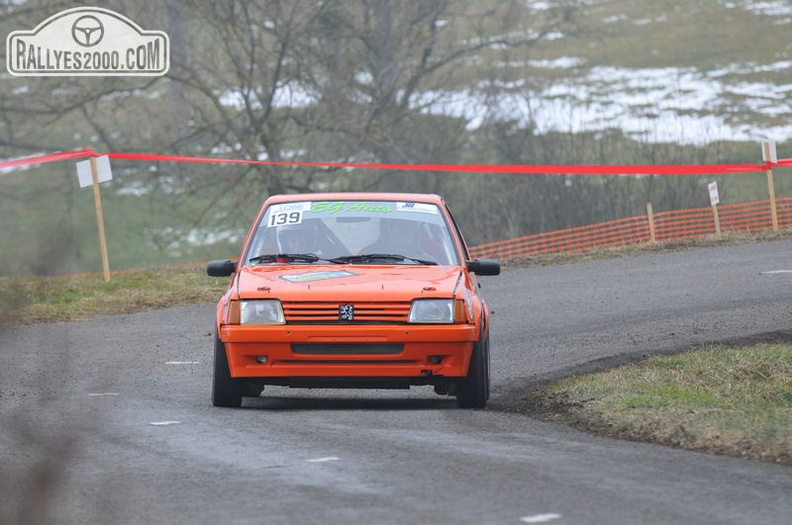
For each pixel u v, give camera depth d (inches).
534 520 735.7
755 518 748.0
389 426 1156.5
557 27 6870.1
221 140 5118.1
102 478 876.0
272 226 1505.9
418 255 1453.0
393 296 1290.6
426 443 1038.4
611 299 2618.1
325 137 5418.3
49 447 971.9
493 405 1378.0
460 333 1282.0
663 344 1947.6
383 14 5487.2
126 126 5895.7
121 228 7130.9
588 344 1973.4
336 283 1325.0
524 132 6269.7
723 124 7652.6
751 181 6476.4
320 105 5241.1
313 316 1286.9
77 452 977.5
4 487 816.3
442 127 5979.3
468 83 6112.2
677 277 2977.4
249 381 1321.4
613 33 7052.2
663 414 1165.1
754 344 1956.2
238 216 5718.5
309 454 976.3
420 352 1282.0
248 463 935.0
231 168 5152.6
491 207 5856.3
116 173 5467.5
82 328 2342.5
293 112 5246.1
